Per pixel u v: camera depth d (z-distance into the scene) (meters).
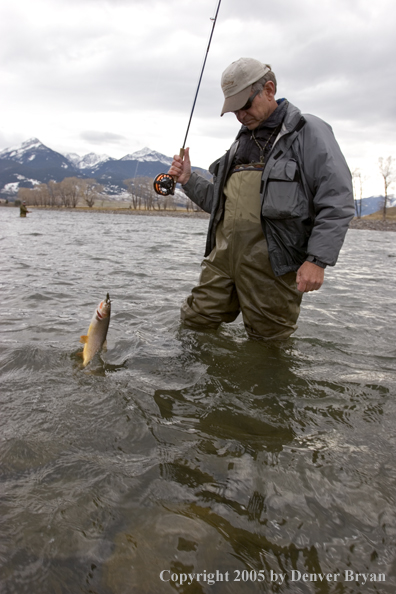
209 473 2.30
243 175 3.82
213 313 4.40
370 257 15.78
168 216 87.56
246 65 3.43
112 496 2.11
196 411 2.97
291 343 4.46
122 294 6.63
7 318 5.10
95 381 3.36
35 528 1.89
